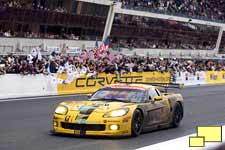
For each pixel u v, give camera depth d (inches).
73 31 1991.9
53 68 1010.7
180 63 1669.5
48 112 664.4
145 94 457.7
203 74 1707.7
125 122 410.0
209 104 878.4
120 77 1222.9
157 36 2522.1
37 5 1771.7
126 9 2256.4
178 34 2674.7
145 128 447.8
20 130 474.6
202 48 2908.5
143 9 2377.0
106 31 2175.2
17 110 685.3
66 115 411.8
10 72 938.1
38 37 1807.3
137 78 1304.1
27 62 956.6
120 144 389.1
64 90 1035.3
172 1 2628.0
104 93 463.8
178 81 1535.4
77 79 1073.5
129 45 2313.0
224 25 3080.7
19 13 1694.1
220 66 2001.7
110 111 407.8
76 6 1963.6
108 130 403.2
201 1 2888.8
